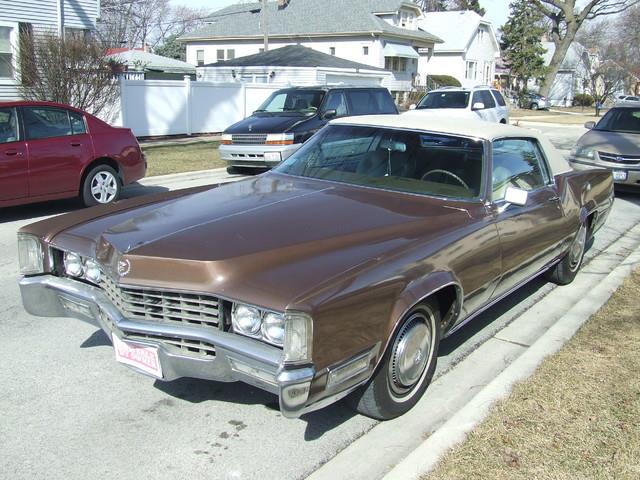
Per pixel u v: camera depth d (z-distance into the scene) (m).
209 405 3.60
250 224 3.39
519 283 4.68
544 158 5.18
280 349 2.75
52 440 3.22
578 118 38.03
